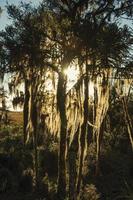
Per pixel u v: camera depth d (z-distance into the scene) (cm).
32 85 2303
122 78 2195
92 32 2061
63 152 2106
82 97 2106
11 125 4562
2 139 3309
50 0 2192
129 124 2291
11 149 2855
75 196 2058
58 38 2148
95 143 3070
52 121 2338
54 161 2662
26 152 2788
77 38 2086
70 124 2175
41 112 2408
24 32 2150
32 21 2205
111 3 2120
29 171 2394
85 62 2139
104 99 2256
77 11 2175
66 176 2139
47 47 2191
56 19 2161
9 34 2147
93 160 2786
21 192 2162
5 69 2173
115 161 2798
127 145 3200
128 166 2703
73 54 2092
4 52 2134
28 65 2186
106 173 2623
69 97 2153
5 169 2339
